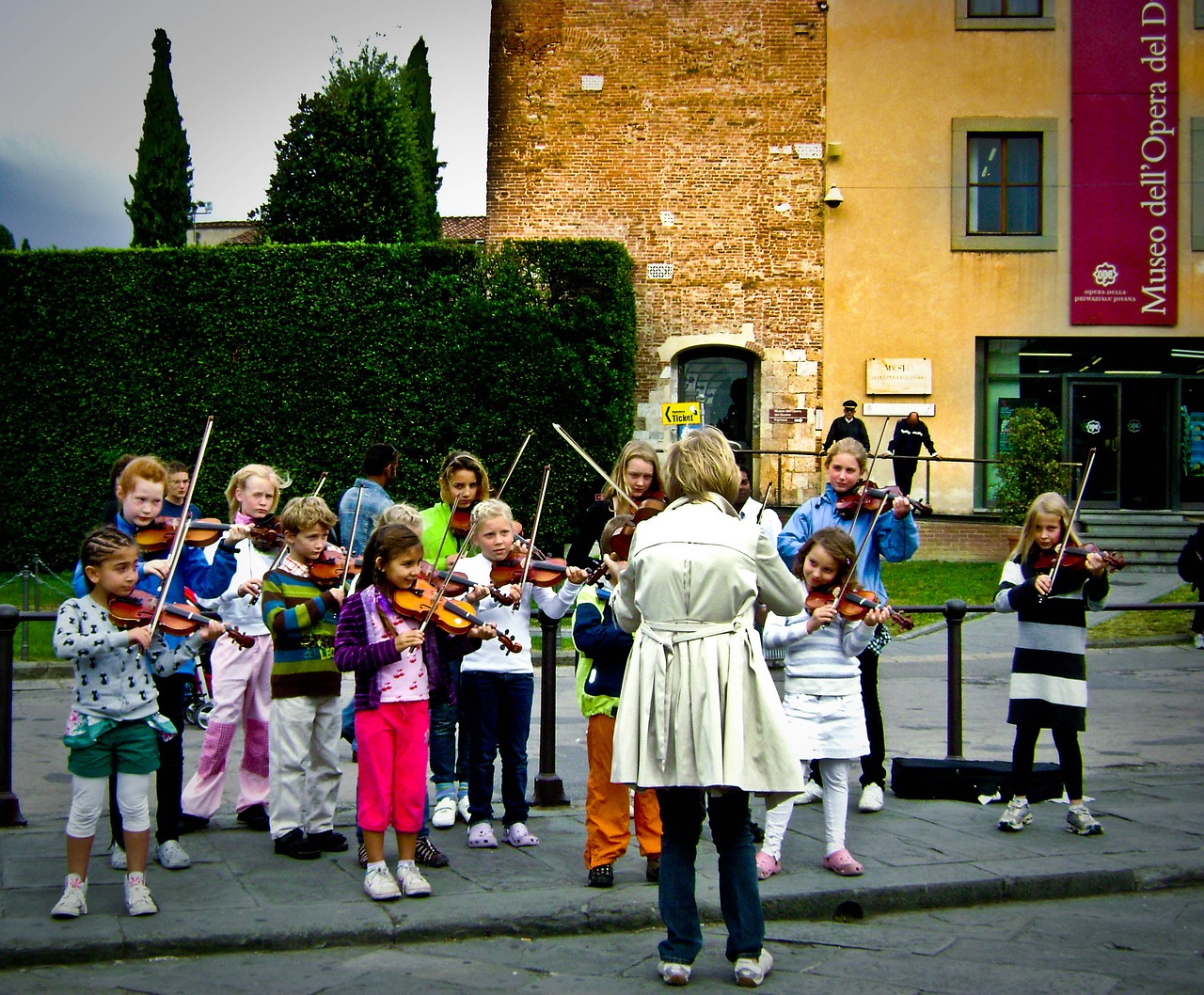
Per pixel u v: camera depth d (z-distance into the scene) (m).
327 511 6.23
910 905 5.68
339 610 6.23
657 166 22.48
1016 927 5.45
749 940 4.71
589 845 5.71
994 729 10.55
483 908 5.31
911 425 21.59
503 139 22.58
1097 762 9.03
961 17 22.45
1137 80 22.50
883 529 7.33
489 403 19.55
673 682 4.75
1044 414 21.30
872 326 22.42
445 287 19.64
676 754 4.67
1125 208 22.56
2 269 20.34
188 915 5.14
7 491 20.38
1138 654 15.05
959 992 4.61
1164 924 5.48
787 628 5.95
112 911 5.18
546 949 5.11
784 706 6.06
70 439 20.25
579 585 6.04
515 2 22.58
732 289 22.42
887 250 22.42
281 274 19.84
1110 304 22.55
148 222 31.05
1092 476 23.25
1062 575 6.63
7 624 6.77
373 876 5.48
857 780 8.29
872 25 22.47
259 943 4.98
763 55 22.48
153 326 20.03
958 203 22.48
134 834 5.18
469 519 7.59
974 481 22.42
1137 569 21.20
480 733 6.44
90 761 5.10
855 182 22.42
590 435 19.61
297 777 6.16
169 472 6.85
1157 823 6.90
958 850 6.30
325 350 19.73
